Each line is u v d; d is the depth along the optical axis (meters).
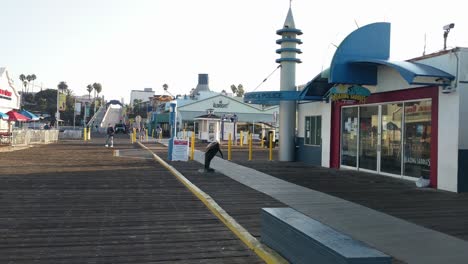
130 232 7.14
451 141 12.07
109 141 34.19
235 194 11.05
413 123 13.87
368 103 16.17
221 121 48.19
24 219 7.94
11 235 6.85
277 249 5.95
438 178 12.45
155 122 67.94
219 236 6.97
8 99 37.69
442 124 12.43
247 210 9.02
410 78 11.83
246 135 48.91
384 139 15.41
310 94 18.59
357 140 17.06
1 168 16.16
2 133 28.92
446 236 7.02
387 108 15.25
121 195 10.69
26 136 31.50
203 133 44.59
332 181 13.84
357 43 14.51
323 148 19.05
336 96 14.86
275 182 13.44
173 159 20.41
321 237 4.86
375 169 15.92
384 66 14.84
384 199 10.59
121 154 24.80
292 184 13.03
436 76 11.73
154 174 15.12
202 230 7.35
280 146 21.75
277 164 19.88
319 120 19.86
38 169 16.08
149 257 5.85
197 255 5.96
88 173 15.09
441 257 5.90
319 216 8.52
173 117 22.47
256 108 60.34
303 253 5.10
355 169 17.16
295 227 5.39
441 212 9.02
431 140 12.88
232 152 28.75
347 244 4.57
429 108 13.12
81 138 49.88
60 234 6.95
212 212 8.83
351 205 9.71
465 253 6.09
